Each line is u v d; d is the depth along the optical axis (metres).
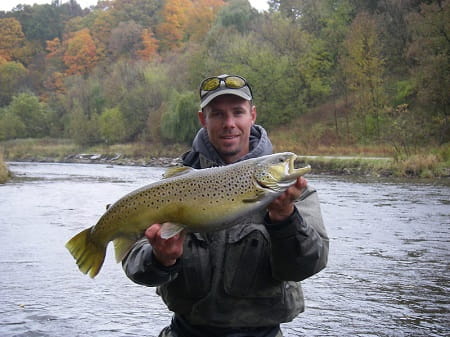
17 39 137.12
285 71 57.94
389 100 48.59
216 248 3.06
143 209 2.72
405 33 53.62
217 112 3.22
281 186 2.60
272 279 3.08
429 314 6.71
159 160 58.00
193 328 3.21
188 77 71.38
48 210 16.97
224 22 79.00
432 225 13.24
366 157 36.78
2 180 30.92
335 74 55.50
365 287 7.89
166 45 116.12
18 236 12.14
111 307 7.00
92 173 39.94
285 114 56.88
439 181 25.98
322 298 7.38
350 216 14.84
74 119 83.44
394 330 6.16
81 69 115.94
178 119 61.06
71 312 6.77
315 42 60.41
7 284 8.05
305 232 2.79
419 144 38.22
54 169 46.59
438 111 41.25
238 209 2.64
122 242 2.80
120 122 77.06
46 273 8.75
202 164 3.29
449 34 40.03
